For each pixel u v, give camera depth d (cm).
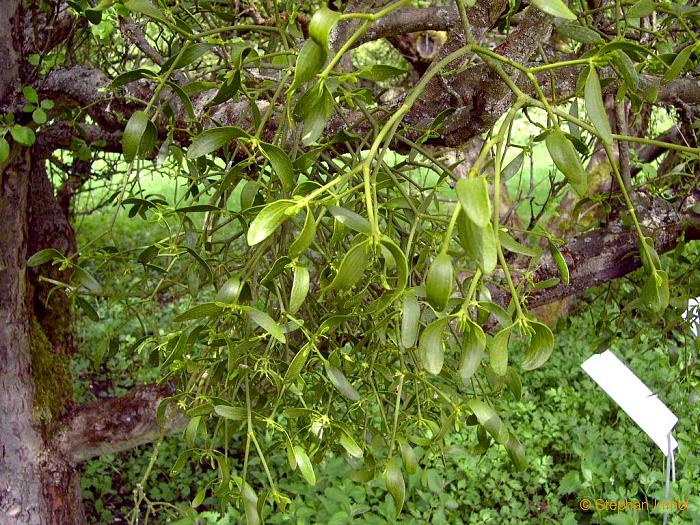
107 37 145
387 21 155
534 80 60
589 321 364
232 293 75
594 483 265
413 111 115
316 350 81
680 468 276
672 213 159
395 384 111
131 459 299
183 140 137
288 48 95
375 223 56
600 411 308
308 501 254
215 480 104
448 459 275
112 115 138
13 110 131
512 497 273
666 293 67
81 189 266
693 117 170
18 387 151
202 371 106
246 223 89
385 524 235
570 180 58
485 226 46
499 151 53
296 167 89
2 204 140
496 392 92
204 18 144
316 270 126
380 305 72
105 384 329
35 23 128
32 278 177
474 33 114
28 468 153
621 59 61
